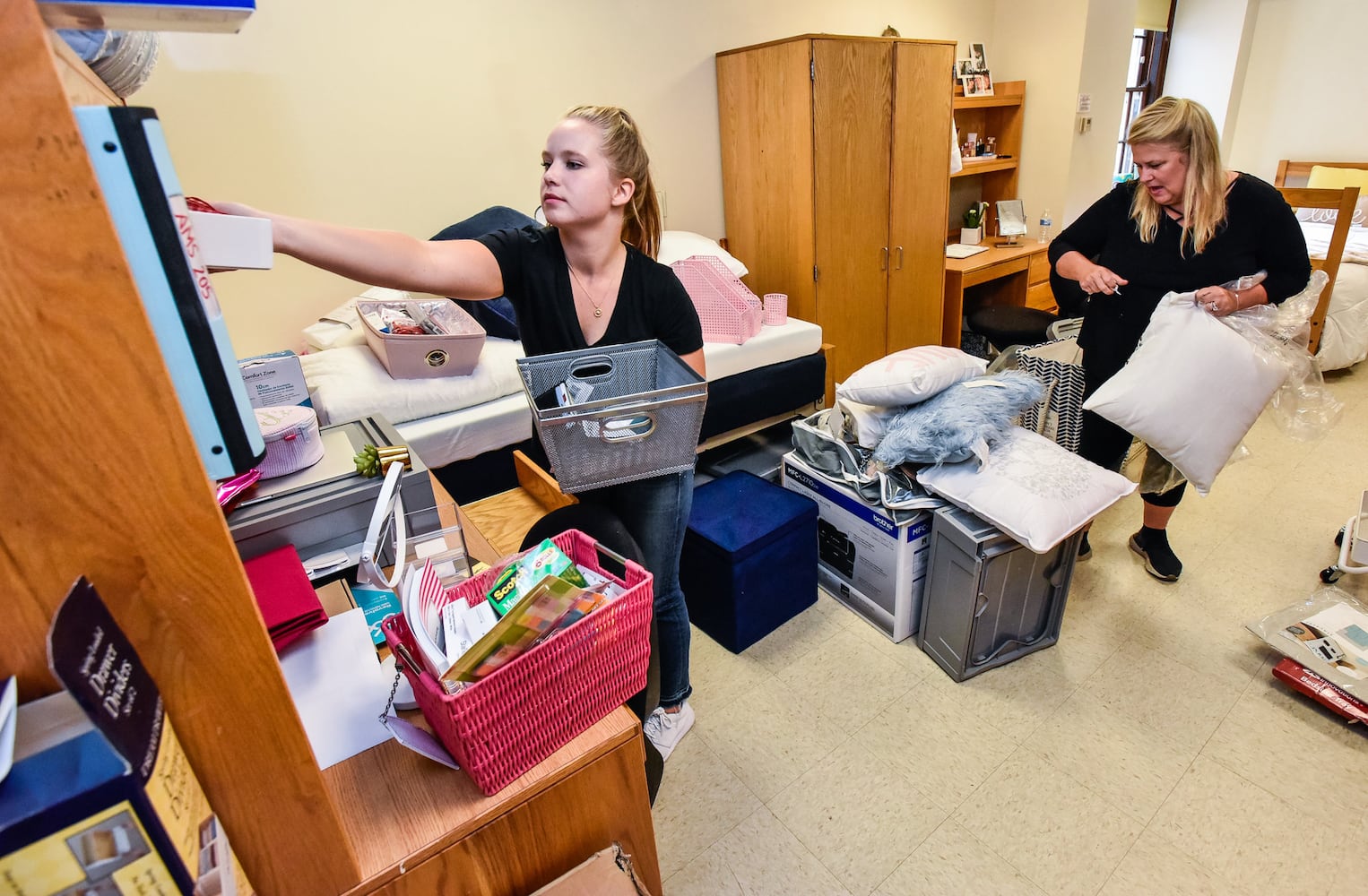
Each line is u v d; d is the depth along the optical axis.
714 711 1.83
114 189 0.47
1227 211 1.83
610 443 1.14
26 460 0.46
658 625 1.56
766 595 2.02
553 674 0.80
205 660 0.56
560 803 0.86
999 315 3.30
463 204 2.69
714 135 3.29
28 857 0.43
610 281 1.34
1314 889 1.33
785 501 2.07
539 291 1.32
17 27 0.40
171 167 0.51
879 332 3.53
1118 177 5.97
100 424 0.48
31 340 0.44
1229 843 1.43
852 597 2.16
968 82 4.33
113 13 0.51
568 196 1.22
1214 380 1.81
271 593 0.93
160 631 0.54
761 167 3.13
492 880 0.83
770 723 1.79
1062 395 2.42
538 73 2.72
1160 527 2.23
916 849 1.46
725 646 2.06
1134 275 1.96
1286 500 2.64
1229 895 1.33
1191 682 1.84
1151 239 1.93
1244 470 2.88
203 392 0.55
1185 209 1.81
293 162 2.32
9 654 0.49
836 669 1.95
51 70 0.42
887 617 2.03
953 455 1.79
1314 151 5.44
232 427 0.58
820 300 3.20
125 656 0.50
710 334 2.65
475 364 2.17
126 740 0.47
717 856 1.47
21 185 0.42
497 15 2.57
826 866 1.44
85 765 0.44
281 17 2.20
